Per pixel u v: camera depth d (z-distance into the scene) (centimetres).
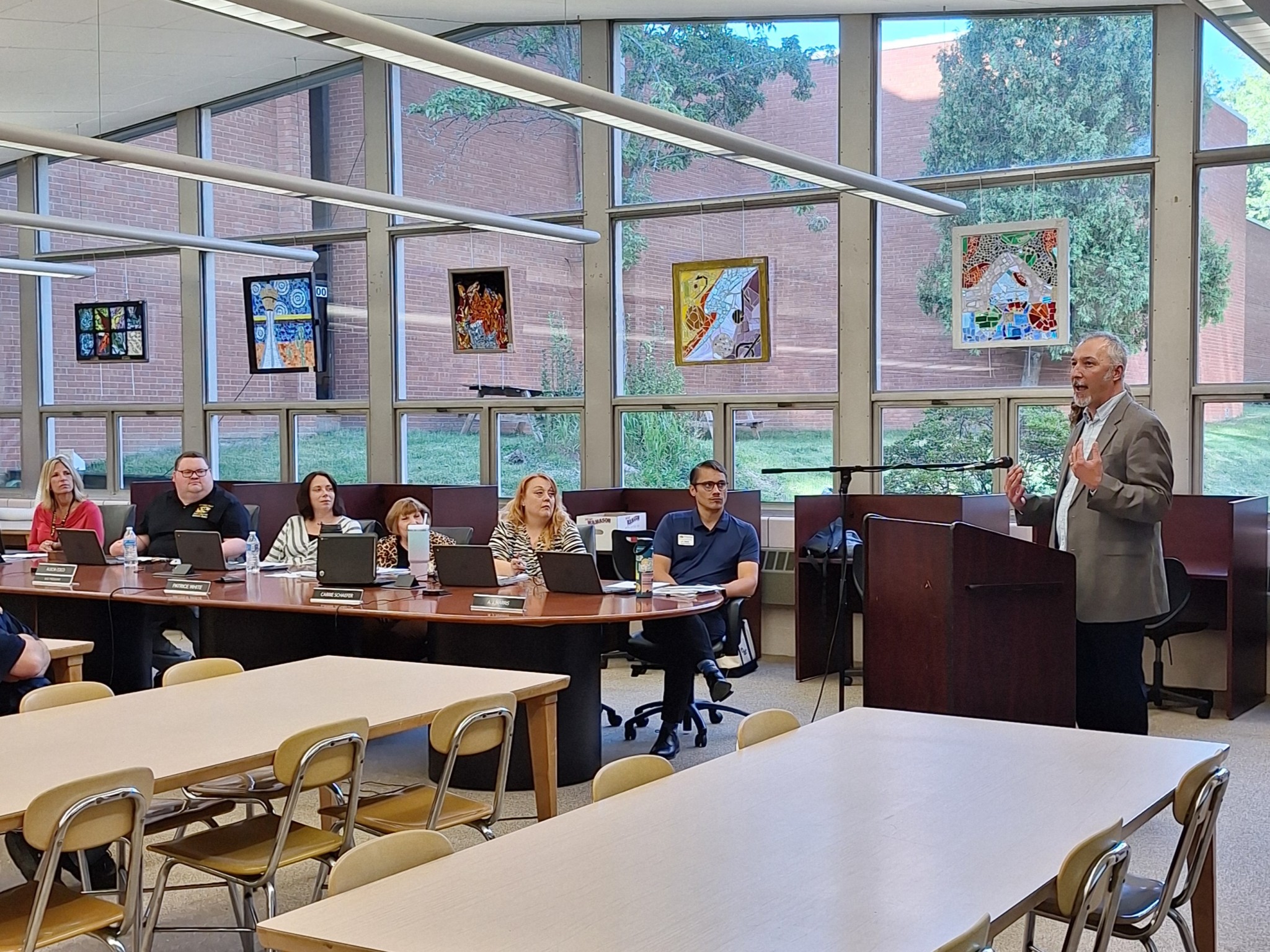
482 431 943
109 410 1112
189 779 277
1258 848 435
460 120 943
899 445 798
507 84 478
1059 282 735
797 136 827
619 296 890
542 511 605
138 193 1084
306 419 1020
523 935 179
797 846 218
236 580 598
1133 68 729
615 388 892
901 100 794
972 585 438
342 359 1000
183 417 1070
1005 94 764
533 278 920
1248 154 691
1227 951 346
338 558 554
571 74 898
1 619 377
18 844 344
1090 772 266
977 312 761
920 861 211
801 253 826
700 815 237
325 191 702
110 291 1108
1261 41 419
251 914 322
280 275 992
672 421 873
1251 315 699
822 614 761
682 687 570
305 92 999
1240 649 641
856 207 799
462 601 517
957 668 436
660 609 493
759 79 838
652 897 194
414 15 878
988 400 765
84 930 265
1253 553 657
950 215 764
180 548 644
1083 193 742
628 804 245
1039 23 754
